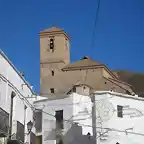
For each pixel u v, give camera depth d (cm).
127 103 5084
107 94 5012
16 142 3073
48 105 5062
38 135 4994
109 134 4878
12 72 3095
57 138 4925
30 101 3744
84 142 4862
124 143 4922
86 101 5059
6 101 2945
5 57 2897
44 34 7856
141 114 5116
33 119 3978
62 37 7775
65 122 4947
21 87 3375
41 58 7694
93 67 6981
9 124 3019
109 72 7338
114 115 4959
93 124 4959
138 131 5041
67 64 7712
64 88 7106
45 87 7319
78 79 7038
